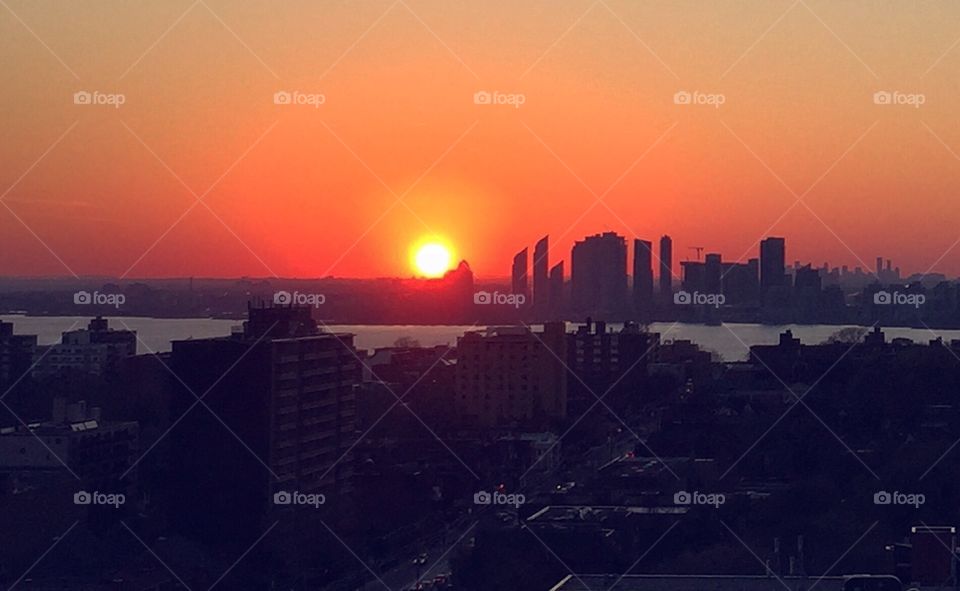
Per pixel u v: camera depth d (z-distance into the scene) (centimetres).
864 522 8075
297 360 9675
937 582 5722
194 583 7969
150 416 10269
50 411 10719
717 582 6688
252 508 8900
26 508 8281
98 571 7850
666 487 8975
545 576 7200
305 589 7969
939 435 10419
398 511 8819
